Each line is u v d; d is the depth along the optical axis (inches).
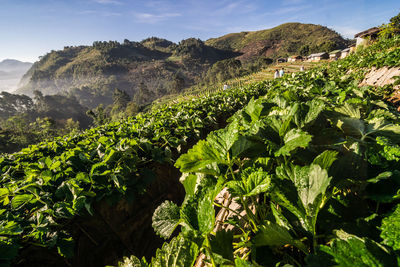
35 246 84.0
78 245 99.7
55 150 205.0
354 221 37.4
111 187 119.5
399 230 28.7
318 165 38.3
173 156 186.2
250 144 57.4
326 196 40.1
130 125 269.7
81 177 110.3
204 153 54.2
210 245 39.8
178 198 170.1
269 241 37.4
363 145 49.4
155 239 135.0
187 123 231.0
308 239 37.6
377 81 260.7
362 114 105.4
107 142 167.2
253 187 44.6
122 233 119.3
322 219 39.6
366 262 27.3
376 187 39.1
